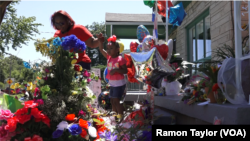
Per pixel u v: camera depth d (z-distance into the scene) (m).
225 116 2.08
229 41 5.52
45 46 2.55
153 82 3.30
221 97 2.38
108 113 3.41
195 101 2.78
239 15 2.49
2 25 11.88
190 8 8.43
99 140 2.56
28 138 2.07
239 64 2.36
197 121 2.73
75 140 2.28
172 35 10.38
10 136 2.12
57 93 2.40
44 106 2.24
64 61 2.50
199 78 2.97
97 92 4.38
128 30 10.59
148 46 3.84
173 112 3.68
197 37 8.12
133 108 3.26
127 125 2.85
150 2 5.26
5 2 2.32
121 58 4.00
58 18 3.47
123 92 4.06
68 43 2.48
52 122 2.25
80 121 2.28
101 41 3.61
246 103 2.28
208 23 7.23
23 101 2.40
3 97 2.37
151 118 3.20
